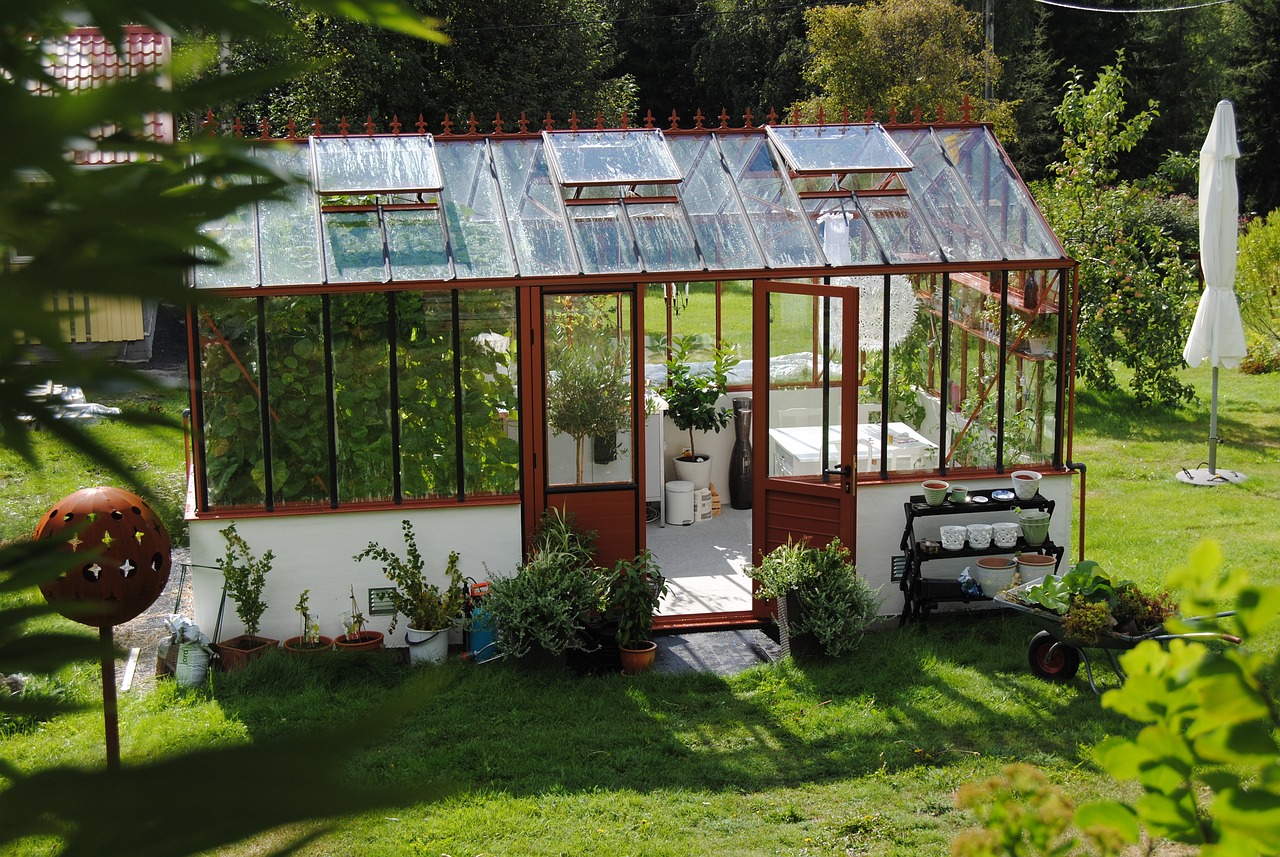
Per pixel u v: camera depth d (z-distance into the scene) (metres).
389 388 9.98
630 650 9.79
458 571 10.03
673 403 13.73
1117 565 12.11
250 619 9.76
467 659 9.90
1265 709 1.03
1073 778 7.96
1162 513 13.91
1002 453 10.91
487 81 27.25
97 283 0.44
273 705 8.94
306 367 9.85
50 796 0.46
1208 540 1.12
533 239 10.29
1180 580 1.12
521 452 10.25
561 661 9.77
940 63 28.98
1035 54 37.25
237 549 9.86
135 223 0.45
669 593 11.00
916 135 11.63
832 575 9.95
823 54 30.33
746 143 11.35
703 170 11.09
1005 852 1.88
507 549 10.33
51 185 0.45
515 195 10.66
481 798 7.72
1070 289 10.73
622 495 10.42
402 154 10.62
